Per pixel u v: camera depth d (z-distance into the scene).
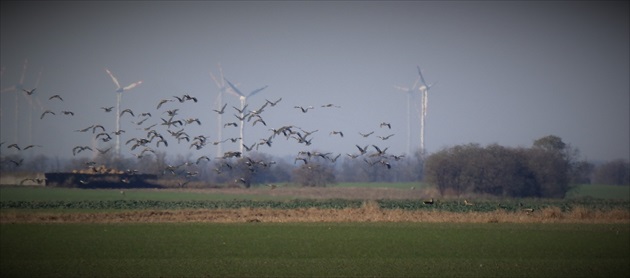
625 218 88.56
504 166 140.75
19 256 58.53
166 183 145.00
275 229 76.06
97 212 97.69
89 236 69.81
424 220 85.06
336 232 73.62
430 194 144.00
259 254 60.16
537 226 79.56
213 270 53.06
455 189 142.88
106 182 141.00
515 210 104.44
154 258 58.00
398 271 52.84
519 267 54.50
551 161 141.75
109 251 61.16
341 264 55.59
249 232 73.50
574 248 63.38
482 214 90.81
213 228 76.75
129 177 143.50
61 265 54.88
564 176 142.88
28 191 136.00
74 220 84.00
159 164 143.75
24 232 72.25
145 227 77.38
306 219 85.75
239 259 57.62
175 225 79.44
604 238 69.31
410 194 146.38
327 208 106.19
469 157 142.75
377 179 196.75
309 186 161.62
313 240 67.88
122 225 79.00
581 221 85.06
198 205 114.00
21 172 151.38
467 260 57.44
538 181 141.38
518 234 72.12
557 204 122.50
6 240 66.88
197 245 64.62
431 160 144.00
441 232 73.75
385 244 65.56
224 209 102.88
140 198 127.25
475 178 141.00
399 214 89.69
